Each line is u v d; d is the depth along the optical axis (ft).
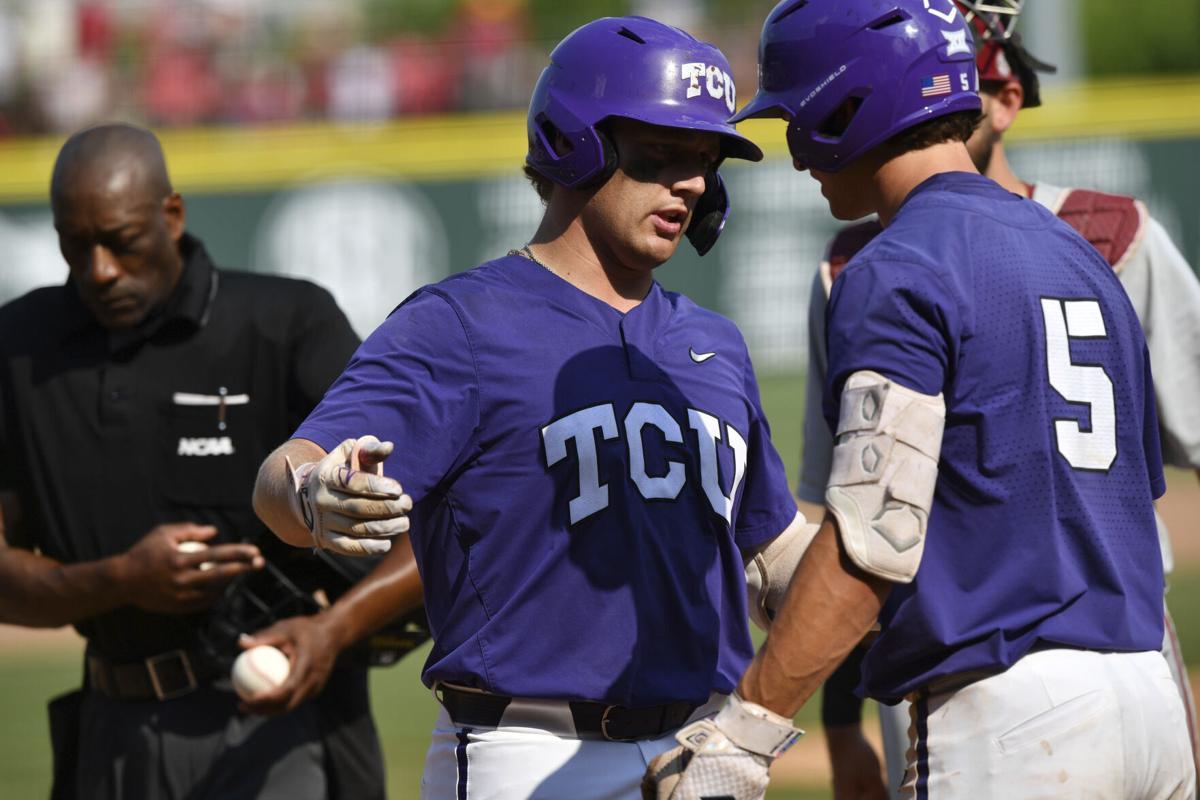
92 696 46.16
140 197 44.29
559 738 30.96
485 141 206.59
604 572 30.94
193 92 213.66
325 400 30.99
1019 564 29.25
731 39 215.31
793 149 32.17
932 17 31.14
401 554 44.45
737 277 201.46
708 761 27.61
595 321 32.27
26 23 212.84
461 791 31.27
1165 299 43.42
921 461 27.94
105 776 45.14
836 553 27.66
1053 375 29.68
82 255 44.19
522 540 31.09
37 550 47.91
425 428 30.55
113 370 45.29
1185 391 43.50
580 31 32.71
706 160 32.73
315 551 44.11
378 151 208.54
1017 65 45.14
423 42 212.23
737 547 33.94
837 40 30.91
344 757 46.29
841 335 28.91
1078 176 197.77
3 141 211.00
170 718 44.60
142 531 45.14
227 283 46.37
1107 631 29.55
